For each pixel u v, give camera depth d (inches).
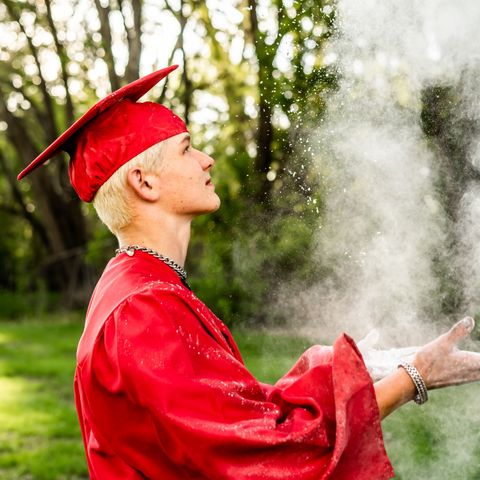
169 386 34.1
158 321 36.3
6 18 470.6
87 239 583.5
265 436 32.4
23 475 133.6
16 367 264.7
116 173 43.1
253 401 35.0
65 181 500.4
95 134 43.1
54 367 265.1
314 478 32.3
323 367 36.2
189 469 34.8
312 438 32.8
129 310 37.3
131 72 353.4
